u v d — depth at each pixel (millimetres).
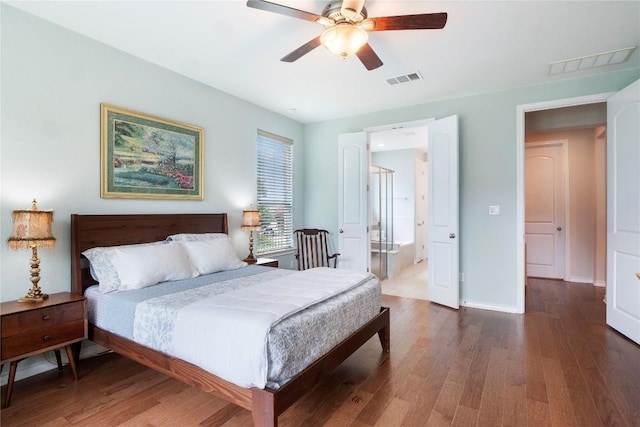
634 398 2057
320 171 5238
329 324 2004
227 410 1986
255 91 3916
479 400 2053
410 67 3229
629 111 2941
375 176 6090
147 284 2539
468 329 3295
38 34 2418
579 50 2881
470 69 3279
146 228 3074
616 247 3152
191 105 3549
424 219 7984
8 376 2152
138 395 2152
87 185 2713
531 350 2777
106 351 2852
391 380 2309
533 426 1802
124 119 2943
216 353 1692
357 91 3910
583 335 3102
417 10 2291
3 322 1966
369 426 1823
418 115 4383
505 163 3852
